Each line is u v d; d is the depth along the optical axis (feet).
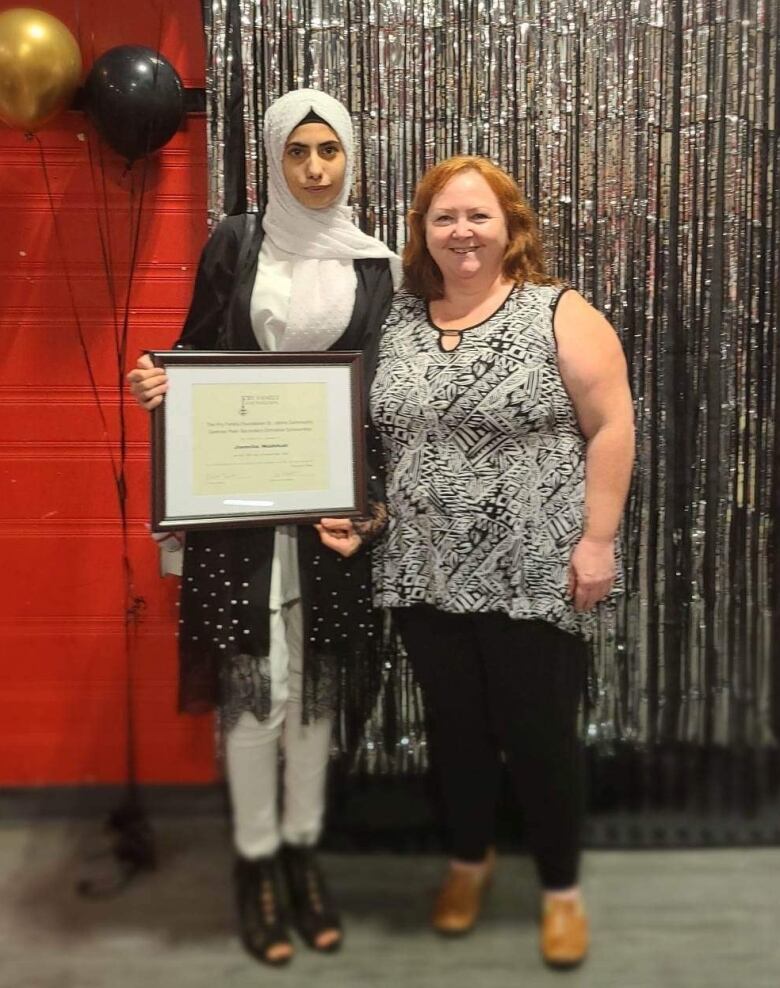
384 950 4.46
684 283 5.13
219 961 4.44
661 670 5.40
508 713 4.19
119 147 4.75
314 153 3.96
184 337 4.29
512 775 4.41
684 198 5.06
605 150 5.01
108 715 5.59
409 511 4.04
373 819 5.10
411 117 4.97
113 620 5.52
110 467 5.38
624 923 4.60
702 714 5.43
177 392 3.93
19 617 5.49
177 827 5.33
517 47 4.94
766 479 5.28
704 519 5.28
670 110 5.02
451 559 3.95
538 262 4.15
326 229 4.10
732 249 5.11
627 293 5.10
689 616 5.36
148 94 4.55
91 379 5.29
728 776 5.46
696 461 5.24
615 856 5.08
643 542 5.28
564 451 3.92
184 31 5.01
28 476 5.37
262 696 4.18
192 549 4.16
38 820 5.41
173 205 5.16
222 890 4.82
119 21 4.99
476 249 3.87
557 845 4.44
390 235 5.05
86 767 5.62
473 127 4.99
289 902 4.67
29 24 4.41
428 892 4.78
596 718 5.44
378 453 4.20
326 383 4.09
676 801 5.42
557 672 4.12
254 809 4.57
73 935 4.61
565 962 4.36
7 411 5.31
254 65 4.89
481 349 3.83
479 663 4.27
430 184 3.99
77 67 4.63
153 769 5.58
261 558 4.13
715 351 5.17
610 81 4.97
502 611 3.98
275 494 4.05
